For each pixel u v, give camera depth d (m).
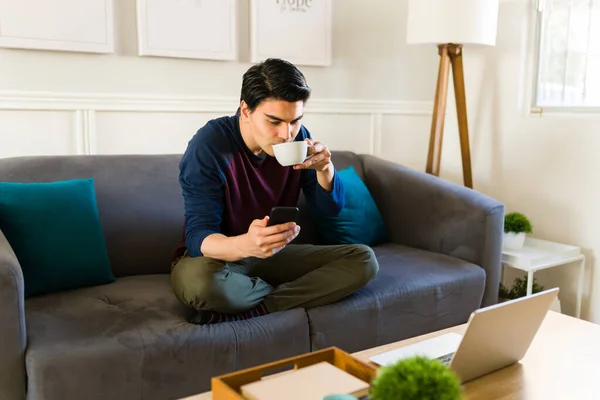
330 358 1.01
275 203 1.80
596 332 1.35
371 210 2.34
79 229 1.73
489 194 2.91
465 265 2.04
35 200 1.69
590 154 2.45
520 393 1.04
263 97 1.50
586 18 2.47
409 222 2.36
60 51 2.12
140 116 2.30
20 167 1.87
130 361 1.35
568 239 2.56
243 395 0.89
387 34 2.93
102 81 2.21
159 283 1.80
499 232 2.08
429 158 2.71
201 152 1.61
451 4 2.42
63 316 1.47
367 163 2.59
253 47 2.49
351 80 2.84
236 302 1.55
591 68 2.47
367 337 1.73
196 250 1.55
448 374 0.76
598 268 2.46
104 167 1.99
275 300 1.63
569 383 1.09
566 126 2.53
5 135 2.06
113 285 1.76
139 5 2.21
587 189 2.47
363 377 0.95
